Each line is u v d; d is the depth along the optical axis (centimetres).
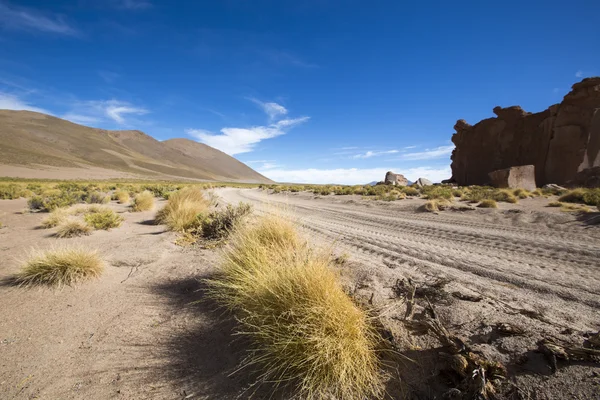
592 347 207
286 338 224
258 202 1672
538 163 3781
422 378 200
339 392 197
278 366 218
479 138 4466
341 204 1886
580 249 583
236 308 311
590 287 366
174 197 1074
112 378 218
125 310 326
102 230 797
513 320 259
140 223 956
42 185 3341
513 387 179
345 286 334
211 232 691
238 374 219
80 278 413
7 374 223
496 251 573
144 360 239
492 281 389
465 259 509
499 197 1653
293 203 1962
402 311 282
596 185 2408
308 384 199
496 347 217
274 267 300
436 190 2283
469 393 177
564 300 322
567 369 187
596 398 165
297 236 473
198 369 226
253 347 246
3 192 1842
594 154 3297
